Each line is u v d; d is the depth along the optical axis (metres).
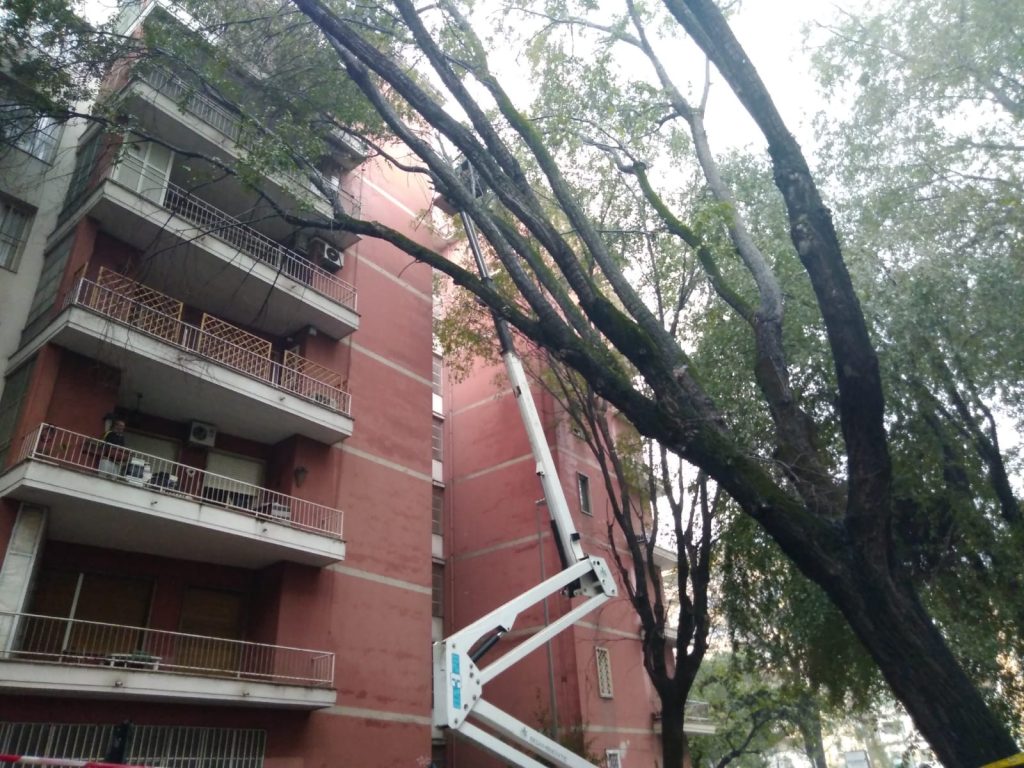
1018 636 9.50
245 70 12.48
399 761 15.22
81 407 12.57
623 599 22.84
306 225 9.49
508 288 17.77
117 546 13.32
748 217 12.91
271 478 15.96
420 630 16.86
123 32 14.46
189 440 14.75
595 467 24.39
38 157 14.57
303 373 16.22
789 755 51.50
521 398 10.59
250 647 14.41
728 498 13.35
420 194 22.59
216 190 16.09
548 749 7.35
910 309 10.12
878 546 5.57
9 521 11.19
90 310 12.36
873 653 5.46
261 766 13.05
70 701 11.24
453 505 24.36
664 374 6.80
